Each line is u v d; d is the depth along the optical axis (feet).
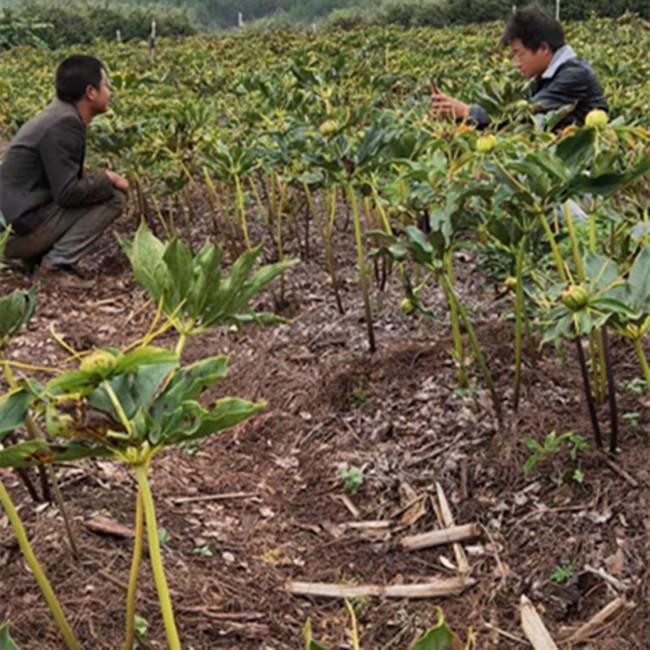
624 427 10.79
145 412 5.52
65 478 10.62
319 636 9.05
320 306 15.39
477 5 72.33
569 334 9.78
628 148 11.42
